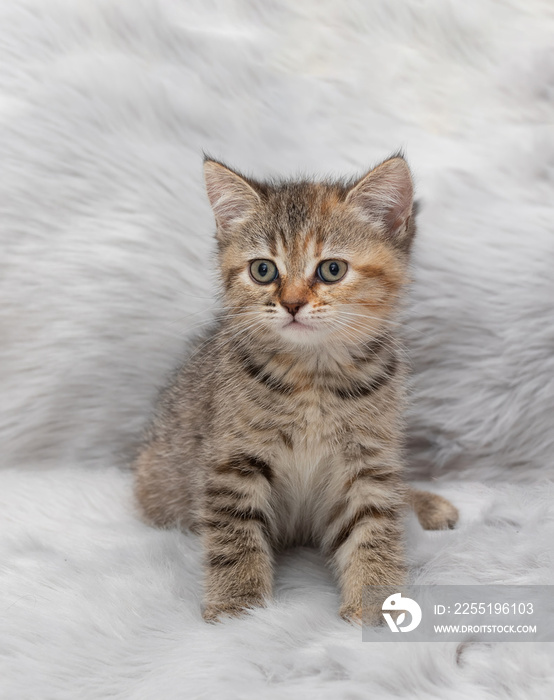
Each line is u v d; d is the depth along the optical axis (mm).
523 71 677
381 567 501
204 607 490
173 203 655
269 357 518
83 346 646
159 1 685
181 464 572
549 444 620
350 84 687
